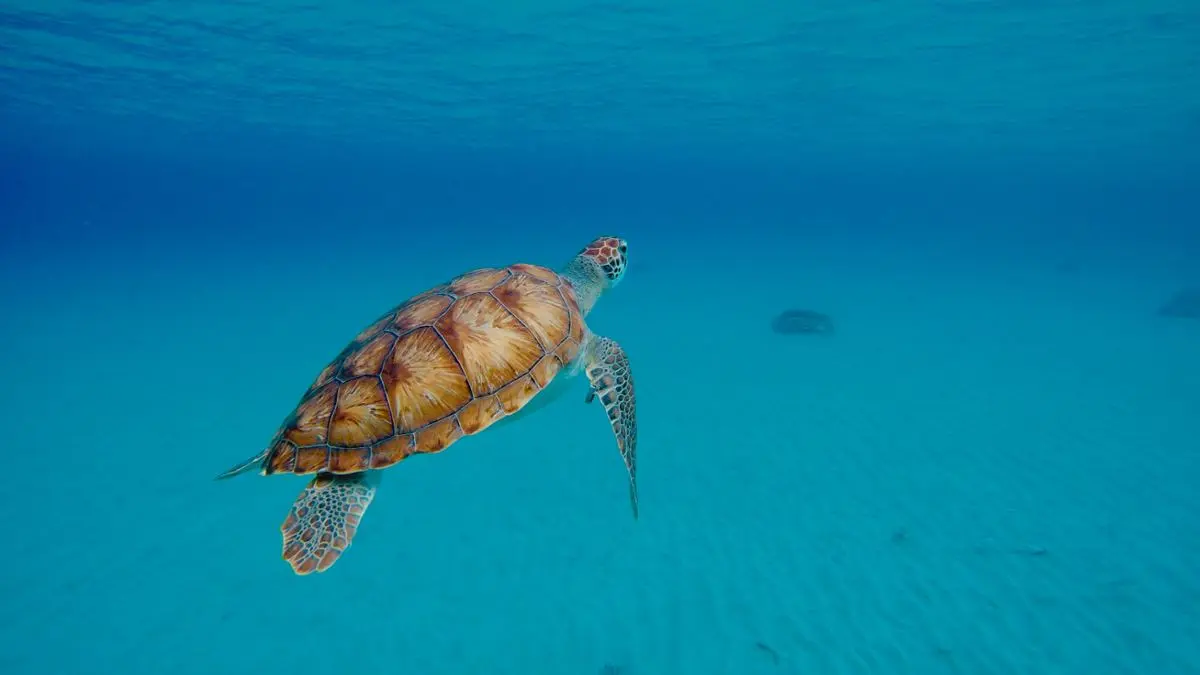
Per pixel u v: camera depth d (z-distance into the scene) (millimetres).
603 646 5992
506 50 22734
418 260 42312
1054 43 20219
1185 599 6172
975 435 10383
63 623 6309
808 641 5930
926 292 27141
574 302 5129
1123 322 19625
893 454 9680
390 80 27203
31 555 7379
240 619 6410
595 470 9406
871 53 22234
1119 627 5875
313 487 3719
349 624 6348
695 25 19797
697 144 52438
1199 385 12766
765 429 10836
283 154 58812
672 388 13414
